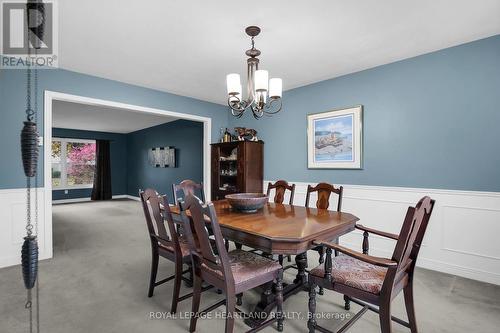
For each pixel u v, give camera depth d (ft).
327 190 8.53
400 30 7.54
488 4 6.29
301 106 12.66
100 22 7.08
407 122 9.53
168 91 13.55
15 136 9.40
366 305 5.97
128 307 6.52
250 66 7.57
